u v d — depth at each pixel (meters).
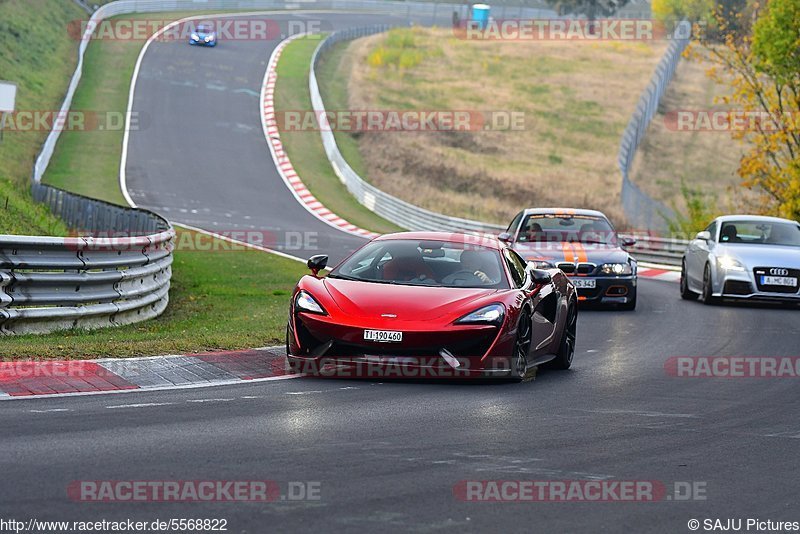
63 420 28.00
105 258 49.53
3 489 21.08
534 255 67.31
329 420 29.53
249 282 79.81
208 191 163.50
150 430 27.22
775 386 39.88
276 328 49.25
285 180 177.38
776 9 111.06
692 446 28.22
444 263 40.06
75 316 46.06
